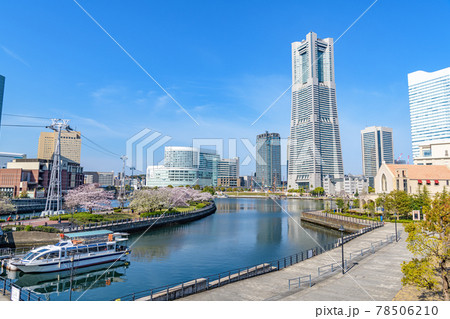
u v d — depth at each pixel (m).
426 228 24.92
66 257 46.66
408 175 109.88
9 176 164.75
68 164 199.38
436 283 23.19
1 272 45.84
